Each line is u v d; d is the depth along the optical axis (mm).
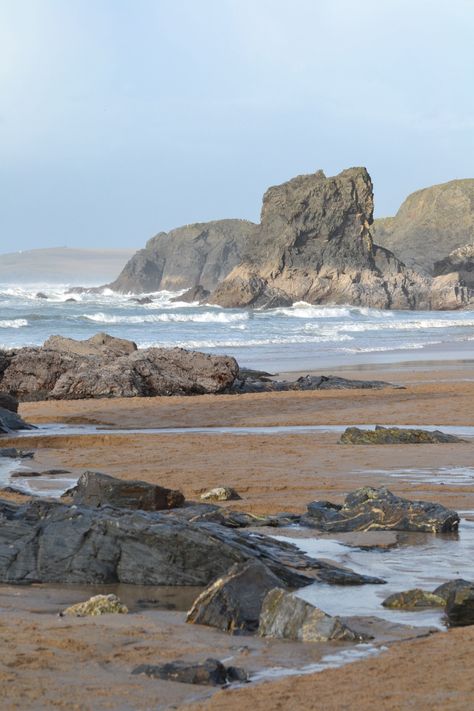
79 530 9250
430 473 15602
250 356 50000
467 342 62969
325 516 11578
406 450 18312
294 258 160125
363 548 10234
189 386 32969
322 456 17625
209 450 18672
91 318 85250
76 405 28562
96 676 5738
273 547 9797
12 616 7445
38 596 8344
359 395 30156
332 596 8117
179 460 17391
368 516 11391
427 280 167125
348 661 6133
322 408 26781
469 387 32188
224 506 12812
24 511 10336
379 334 72062
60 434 21672
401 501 11609
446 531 11148
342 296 156750
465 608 7234
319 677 5672
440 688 5328
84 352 36531
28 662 5969
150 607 7953
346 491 14031
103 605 7660
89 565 8984
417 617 7363
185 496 13758
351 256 163000
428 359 48000
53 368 32312
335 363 45562
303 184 167750
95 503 12250
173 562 8891
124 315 96688
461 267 194375
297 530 11297
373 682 5504
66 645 6418
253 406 27516
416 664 5859
